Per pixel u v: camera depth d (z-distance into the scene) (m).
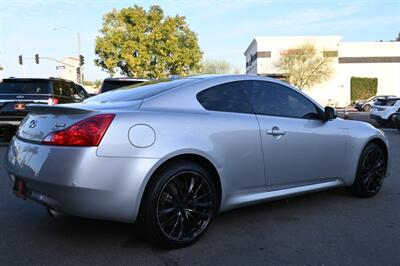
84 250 3.76
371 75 69.69
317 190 4.97
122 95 4.18
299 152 4.68
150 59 34.09
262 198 4.41
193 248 3.82
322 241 4.00
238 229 4.31
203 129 3.90
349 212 4.92
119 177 3.42
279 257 3.63
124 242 3.95
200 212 3.89
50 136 3.52
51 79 11.34
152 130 3.61
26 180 3.63
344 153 5.20
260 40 68.88
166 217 3.68
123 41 33.59
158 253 3.70
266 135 4.38
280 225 4.45
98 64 34.75
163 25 34.12
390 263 3.52
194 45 36.22
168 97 3.95
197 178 3.84
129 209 3.48
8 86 11.02
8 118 10.81
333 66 67.56
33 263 3.50
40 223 4.49
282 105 4.72
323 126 4.98
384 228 4.38
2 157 8.98
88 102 4.13
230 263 3.51
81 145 3.37
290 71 64.25
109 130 3.44
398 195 5.75
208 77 4.38
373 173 5.60
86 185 3.34
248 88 4.50
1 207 5.10
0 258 3.60
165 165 3.66
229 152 4.06
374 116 20.83
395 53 69.50
